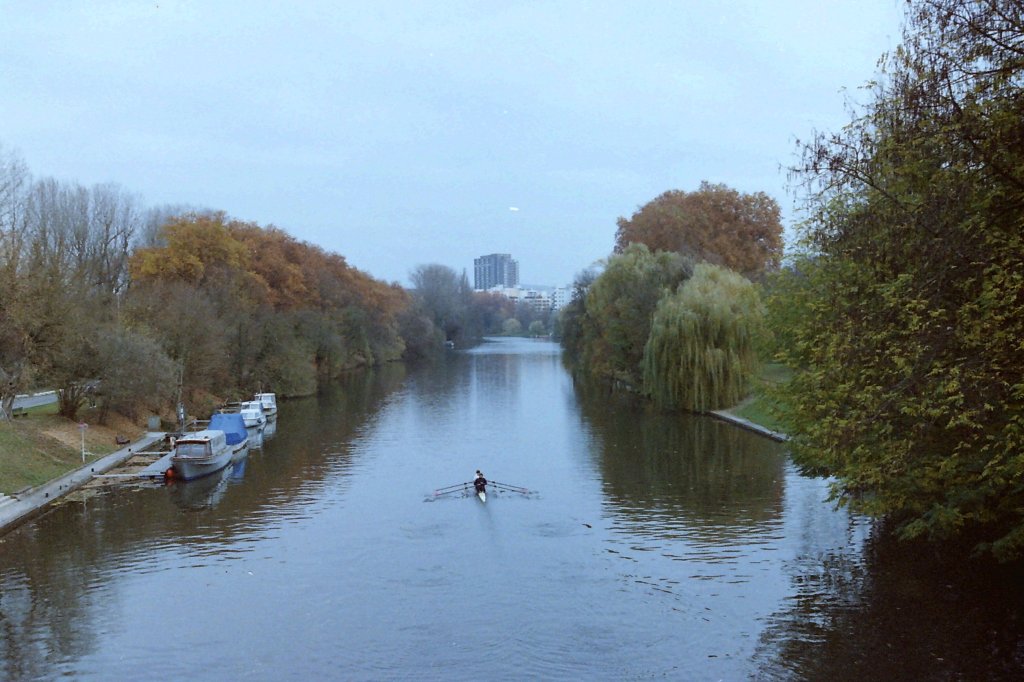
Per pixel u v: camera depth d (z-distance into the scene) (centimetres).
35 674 2275
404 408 8144
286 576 3053
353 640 2486
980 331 1852
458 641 2473
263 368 9106
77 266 8056
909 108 2120
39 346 5159
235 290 9188
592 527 3641
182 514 3947
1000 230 1895
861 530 3444
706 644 2416
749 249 10281
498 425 6788
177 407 6994
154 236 10875
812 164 2538
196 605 2772
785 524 3591
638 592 2834
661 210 10488
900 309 2056
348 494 4350
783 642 2400
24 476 4372
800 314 3028
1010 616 2480
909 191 2211
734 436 5950
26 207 8075
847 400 2270
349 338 13012
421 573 3072
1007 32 1916
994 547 2192
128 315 6850
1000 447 2028
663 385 7212
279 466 5153
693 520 3697
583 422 6869
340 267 14100
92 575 3072
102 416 6088
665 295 7838
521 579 2986
